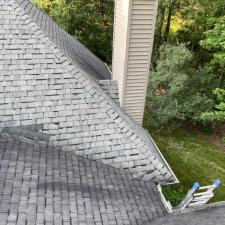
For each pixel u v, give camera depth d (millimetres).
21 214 5875
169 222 6988
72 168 7766
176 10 24672
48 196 6574
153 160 8352
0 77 7781
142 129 11500
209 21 17312
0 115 7832
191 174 15555
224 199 14031
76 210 6480
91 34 24359
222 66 18734
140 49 9875
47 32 9477
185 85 18203
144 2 9133
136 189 7949
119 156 8367
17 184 6602
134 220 6832
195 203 7668
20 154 7566
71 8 23438
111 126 8281
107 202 7074
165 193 11891
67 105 8094
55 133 8148
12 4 7949
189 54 17984
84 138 8258
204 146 18016
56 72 7988
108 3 24562
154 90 18281
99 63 16297
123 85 10430
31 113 7969
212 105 18125
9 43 7832
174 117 19031
